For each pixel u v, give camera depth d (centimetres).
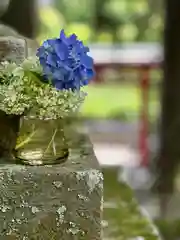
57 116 124
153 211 310
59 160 127
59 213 122
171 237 222
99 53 416
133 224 163
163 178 348
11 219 122
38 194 122
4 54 137
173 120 340
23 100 119
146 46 427
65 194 122
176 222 237
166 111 340
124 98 474
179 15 324
